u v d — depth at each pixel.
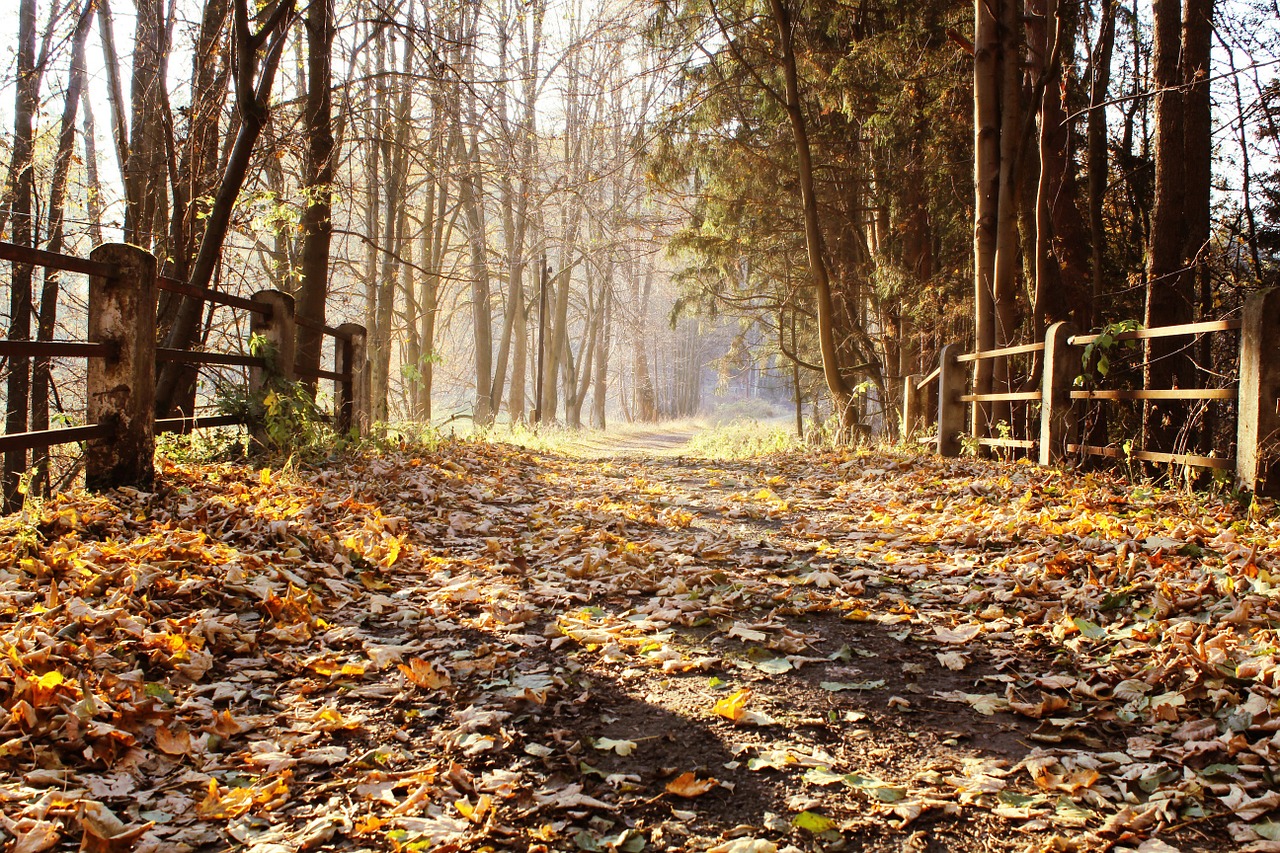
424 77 10.35
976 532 5.21
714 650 3.54
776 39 15.67
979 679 3.18
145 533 4.18
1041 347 7.26
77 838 2.04
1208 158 9.04
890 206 15.45
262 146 10.06
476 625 3.79
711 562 5.06
